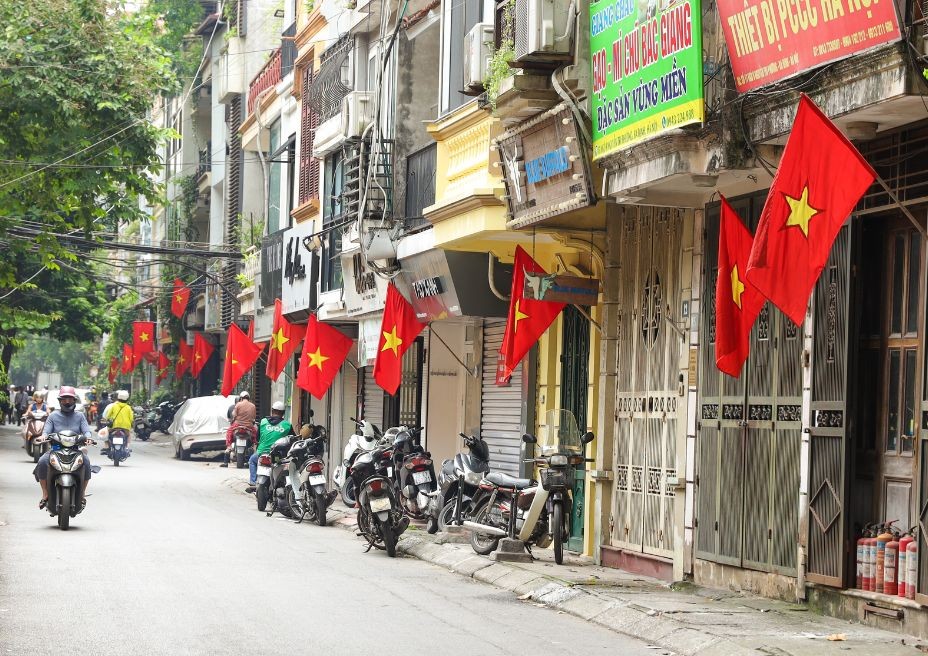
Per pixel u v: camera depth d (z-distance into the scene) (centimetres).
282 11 3797
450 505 1661
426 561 1534
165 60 2478
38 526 1731
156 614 1023
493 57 1457
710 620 1016
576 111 1293
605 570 1405
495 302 1817
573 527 1567
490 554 1459
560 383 1655
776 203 887
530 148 1412
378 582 1295
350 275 2369
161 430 5200
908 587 964
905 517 1010
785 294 884
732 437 1206
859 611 1016
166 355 5878
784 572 1114
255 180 4047
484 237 1625
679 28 1082
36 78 2312
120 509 2048
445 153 1797
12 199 2445
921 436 948
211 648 884
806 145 880
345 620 1031
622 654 927
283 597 1147
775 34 970
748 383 1184
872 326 1055
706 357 1262
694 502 1271
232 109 4266
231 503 2314
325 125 2522
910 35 849
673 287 1348
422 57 2016
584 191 1308
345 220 2369
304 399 3177
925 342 949
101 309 4828
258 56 4181
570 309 1634
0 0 2345
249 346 3186
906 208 988
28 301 4516
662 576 1330
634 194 1237
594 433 1516
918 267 1014
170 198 5684
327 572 1357
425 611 1104
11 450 4009
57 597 1105
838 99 929
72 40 2366
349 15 2420
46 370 12769
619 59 1198
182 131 5450
